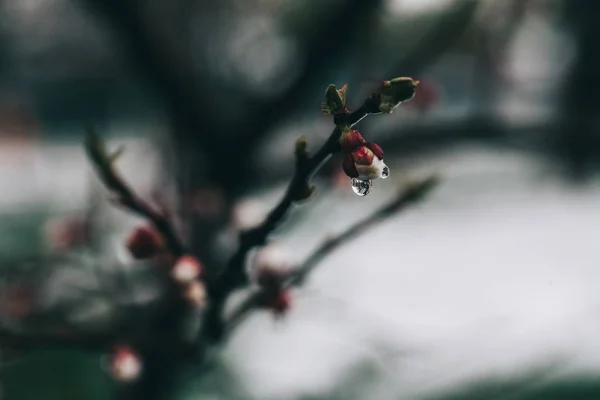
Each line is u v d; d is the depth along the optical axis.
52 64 2.63
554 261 1.51
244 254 0.31
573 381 0.97
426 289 1.31
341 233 0.34
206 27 0.78
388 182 0.55
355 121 0.27
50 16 1.65
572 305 1.23
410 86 0.26
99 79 1.04
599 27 0.75
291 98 0.58
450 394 0.83
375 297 1.23
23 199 1.55
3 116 2.57
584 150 0.65
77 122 2.73
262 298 0.34
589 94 0.71
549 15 0.79
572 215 1.76
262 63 0.79
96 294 0.51
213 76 0.75
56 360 0.65
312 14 0.70
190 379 0.79
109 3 0.56
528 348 1.01
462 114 0.66
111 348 0.35
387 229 1.68
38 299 0.52
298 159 0.28
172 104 0.59
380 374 0.91
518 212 1.70
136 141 1.13
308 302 0.69
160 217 0.31
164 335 0.38
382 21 0.59
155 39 0.59
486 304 1.26
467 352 0.95
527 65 0.82
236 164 0.57
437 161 0.62
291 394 0.95
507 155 0.68
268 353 1.01
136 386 0.53
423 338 1.01
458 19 0.49
